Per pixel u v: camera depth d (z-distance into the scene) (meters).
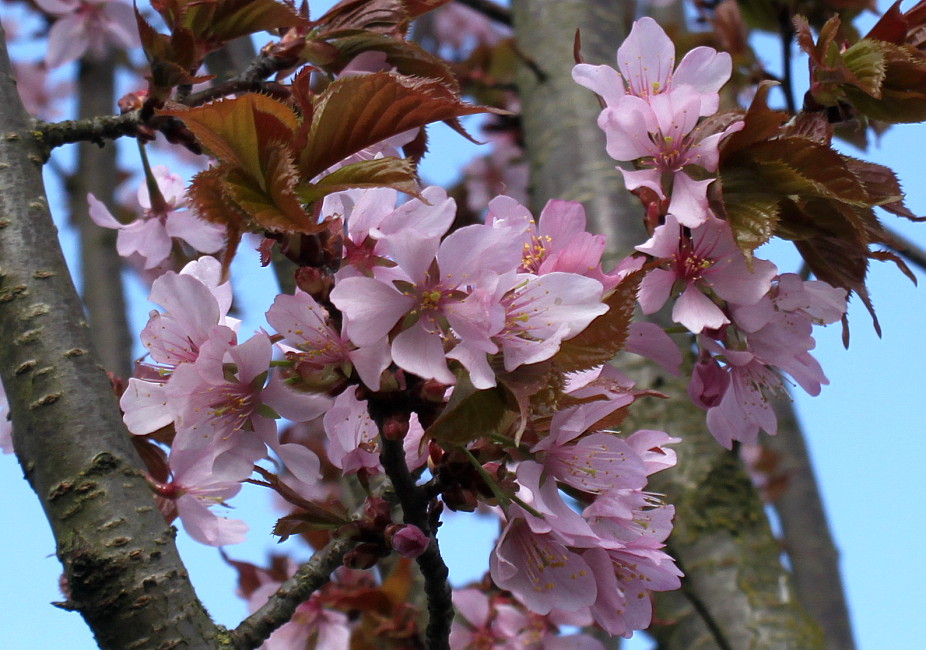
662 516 0.83
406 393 0.79
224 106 0.78
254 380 0.81
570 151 1.12
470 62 1.56
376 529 0.81
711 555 0.97
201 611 0.82
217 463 0.81
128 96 0.90
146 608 0.81
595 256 0.81
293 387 0.80
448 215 0.80
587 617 1.08
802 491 1.46
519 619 1.07
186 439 0.81
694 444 0.98
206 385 0.81
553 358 0.79
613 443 0.81
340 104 0.79
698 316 0.84
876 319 0.85
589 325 0.79
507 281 0.79
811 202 0.84
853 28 1.04
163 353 0.82
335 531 0.82
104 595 0.81
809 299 0.86
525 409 0.78
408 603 1.00
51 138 0.87
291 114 0.79
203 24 0.89
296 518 0.81
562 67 1.18
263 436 0.81
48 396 0.83
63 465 0.82
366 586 1.05
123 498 0.82
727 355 0.86
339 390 0.80
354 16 0.90
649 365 0.99
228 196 0.78
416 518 0.80
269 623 0.85
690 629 0.96
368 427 0.82
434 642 0.82
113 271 1.20
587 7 1.23
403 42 0.90
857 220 0.84
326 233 0.80
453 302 0.79
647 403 0.99
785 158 0.84
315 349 0.80
